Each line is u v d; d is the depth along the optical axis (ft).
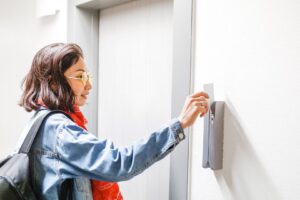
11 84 7.16
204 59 3.43
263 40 2.84
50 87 2.99
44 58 3.00
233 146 3.11
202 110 2.78
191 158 3.59
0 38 7.43
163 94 4.52
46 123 2.84
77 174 2.65
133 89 5.07
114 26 5.47
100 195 3.25
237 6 3.06
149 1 4.76
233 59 3.10
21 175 2.67
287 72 2.67
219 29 3.25
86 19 5.66
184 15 3.62
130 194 5.07
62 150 2.67
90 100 5.76
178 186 3.67
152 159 2.62
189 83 3.57
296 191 2.62
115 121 5.45
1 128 7.52
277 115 2.74
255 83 2.91
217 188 3.29
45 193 2.77
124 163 2.53
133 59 5.07
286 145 2.68
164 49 4.51
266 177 2.82
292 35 2.64
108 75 5.62
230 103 3.13
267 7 2.81
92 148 2.60
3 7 7.32
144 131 4.85
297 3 2.60
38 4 6.31
